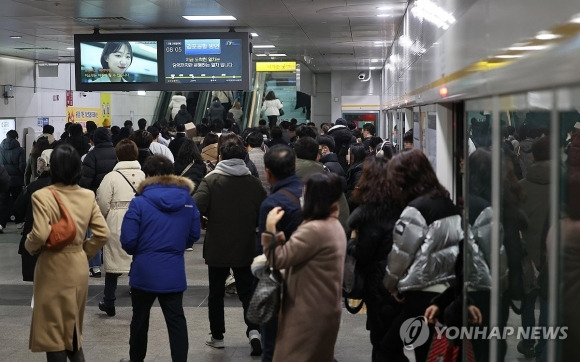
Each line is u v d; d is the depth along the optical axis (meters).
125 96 25.53
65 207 5.09
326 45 19.14
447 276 4.35
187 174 9.55
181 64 14.42
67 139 11.79
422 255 4.26
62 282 5.09
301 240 4.09
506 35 3.31
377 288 4.64
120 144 7.80
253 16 13.25
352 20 13.76
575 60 2.28
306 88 31.98
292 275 4.20
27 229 6.78
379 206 4.63
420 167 4.39
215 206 6.10
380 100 29.25
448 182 5.88
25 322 7.45
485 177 3.75
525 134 3.24
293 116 34.25
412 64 9.48
